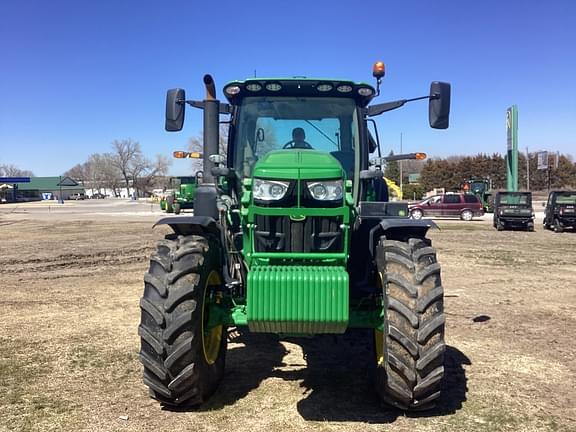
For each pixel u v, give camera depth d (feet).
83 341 20.74
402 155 17.95
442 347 13.07
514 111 103.71
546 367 18.08
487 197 136.46
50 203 238.27
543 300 29.32
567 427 13.44
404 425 13.46
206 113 16.24
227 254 16.05
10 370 17.39
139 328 13.61
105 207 176.55
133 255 47.03
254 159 17.20
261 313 12.65
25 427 13.28
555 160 271.69
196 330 13.71
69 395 15.34
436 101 16.78
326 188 13.53
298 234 13.60
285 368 17.90
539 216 117.08
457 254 50.34
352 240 15.44
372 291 14.87
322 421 13.67
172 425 13.43
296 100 17.28
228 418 13.87
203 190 16.62
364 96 17.12
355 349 20.03
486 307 27.50
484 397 15.37
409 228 14.66
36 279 34.99
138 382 16.38
